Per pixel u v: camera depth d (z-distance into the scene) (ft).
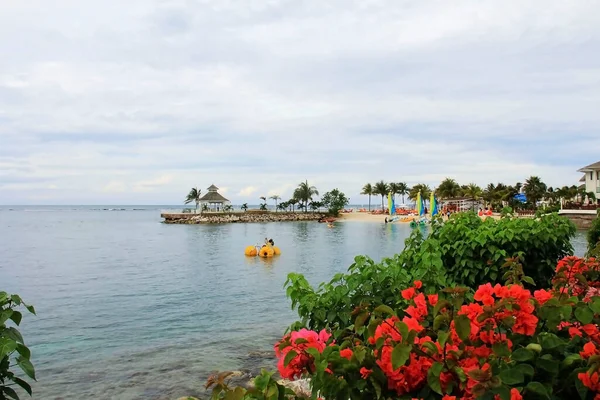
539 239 18.86
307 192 405.18
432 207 221.25
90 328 42.50
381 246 140.36
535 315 8.17
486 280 18.76
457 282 18.85
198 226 284.20
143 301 55.88
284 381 21.86
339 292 14.11
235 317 47.01
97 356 34.09
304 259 106.32
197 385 28.02
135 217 492.54
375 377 7.26
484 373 6.39
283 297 58.08
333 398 7.36
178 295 59.77
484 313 7.36
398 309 12.03
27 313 49.19
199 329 42.09
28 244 152.15
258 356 33.71
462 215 21.34
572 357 7.27
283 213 367.45
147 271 85.35
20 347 10.60
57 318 46.75
